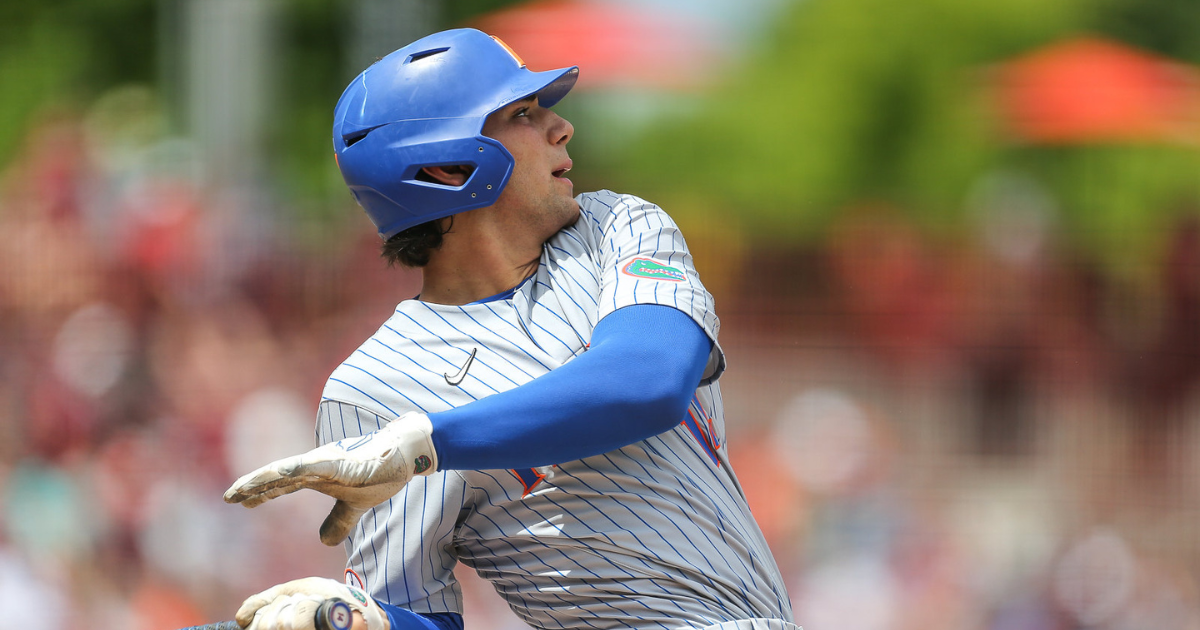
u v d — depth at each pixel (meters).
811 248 37.72
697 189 48.28
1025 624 24.84
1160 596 25.45
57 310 29.30
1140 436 29.64
